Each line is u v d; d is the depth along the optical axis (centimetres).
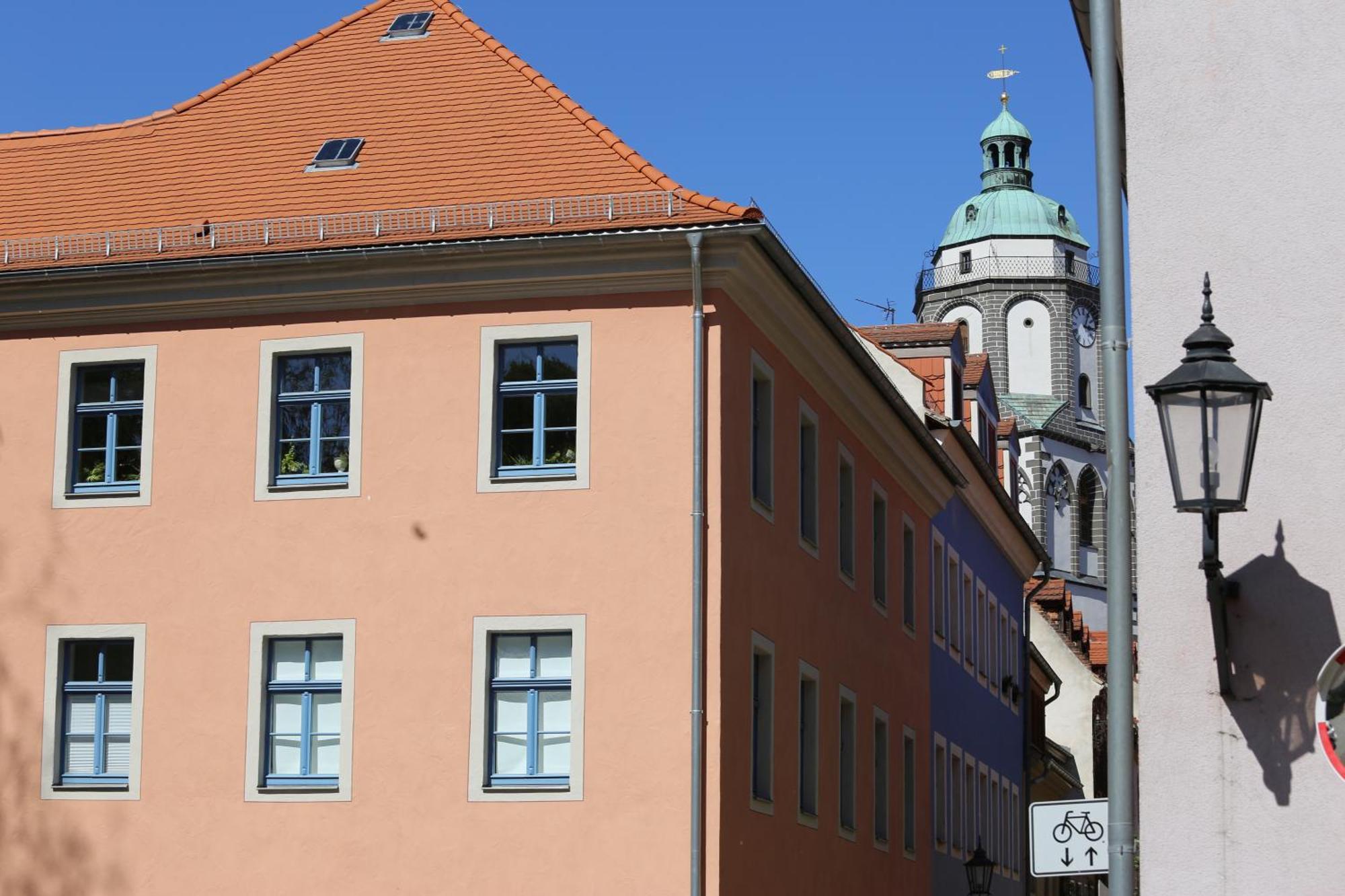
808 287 2303
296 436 2244
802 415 2528
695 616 2080
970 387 4262
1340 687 1152
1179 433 1045
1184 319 1241
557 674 2128
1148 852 1184
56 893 2192
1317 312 1217
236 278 2242
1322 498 1191
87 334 2311
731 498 2172
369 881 2109
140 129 2566
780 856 2312
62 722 2244
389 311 2223
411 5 2664
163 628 2223
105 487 2286
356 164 2370
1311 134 1245
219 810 2166
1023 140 10725
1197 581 1207
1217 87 1266
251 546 2216
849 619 2767
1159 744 1194
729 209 2136
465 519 2162
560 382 2180
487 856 2086
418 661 2144
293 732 2181
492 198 2241
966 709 3781
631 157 2261
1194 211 1253
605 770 2075
